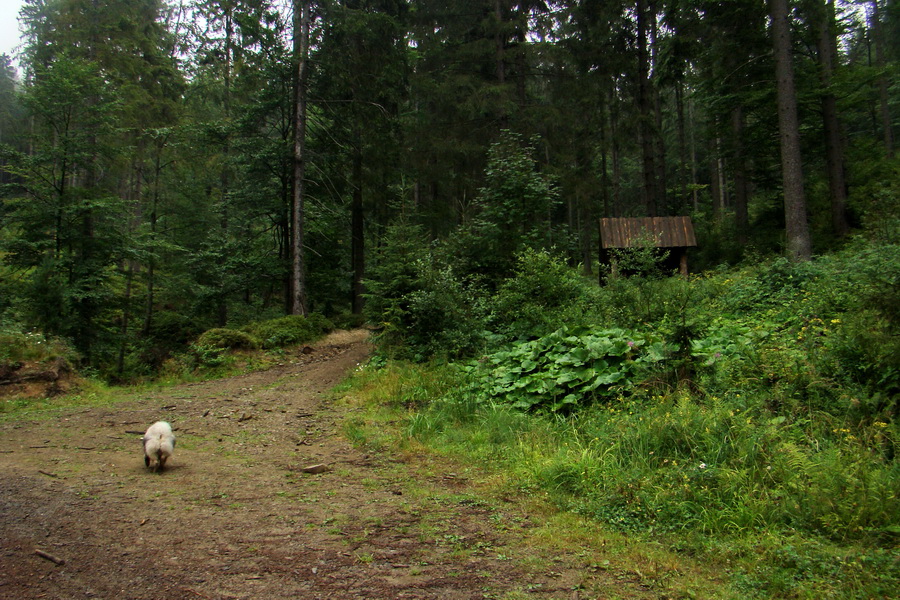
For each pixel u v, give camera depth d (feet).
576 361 27.02
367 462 20.62
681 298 32.17
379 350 43.04
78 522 13.52
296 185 65.67
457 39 79.61
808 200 69.21
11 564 11.00
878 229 39.40
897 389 18.45
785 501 13.98
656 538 13.43
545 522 14.52
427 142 75.36
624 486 15.97
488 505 15.83
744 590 10.76
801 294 34.65
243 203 73.05
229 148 73.51
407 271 44.70
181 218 78.64
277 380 43.96
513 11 77.51
